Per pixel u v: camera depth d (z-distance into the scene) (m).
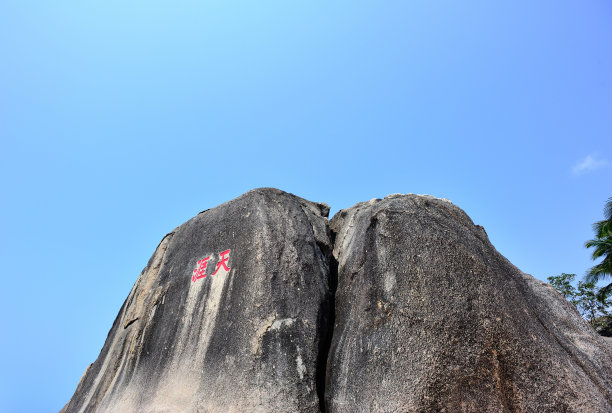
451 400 4.97
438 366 5.17
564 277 24.84
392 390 5.16
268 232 7.29
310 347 6.08
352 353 5.79
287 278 6.72
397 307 5.79
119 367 7.79
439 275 5.91
